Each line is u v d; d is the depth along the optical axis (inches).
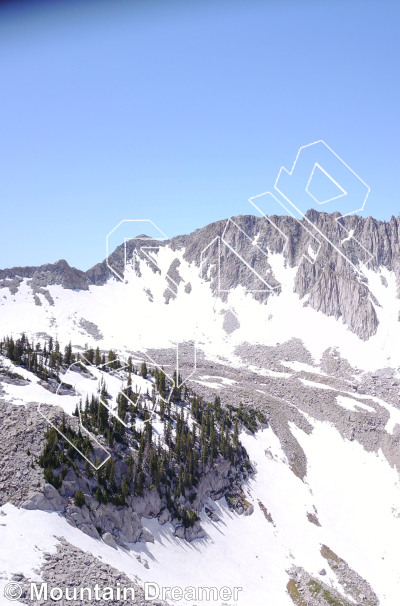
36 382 5634.8
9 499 3932.1
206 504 5580.7
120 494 4584.2
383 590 5487.2
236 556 5108.3
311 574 5339.6
